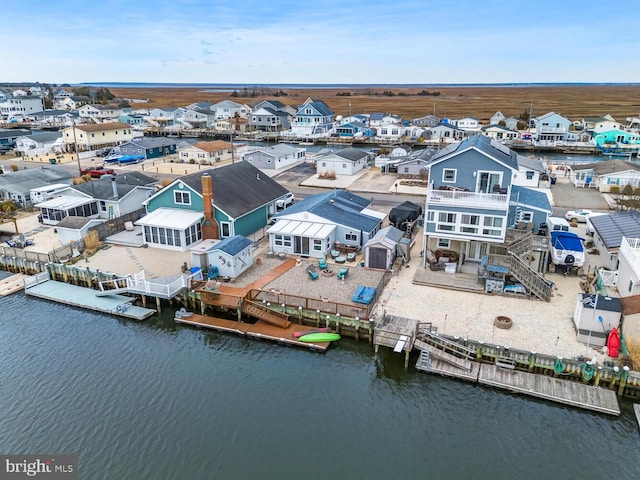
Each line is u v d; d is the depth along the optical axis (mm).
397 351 26188
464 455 21156
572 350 26828
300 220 42312
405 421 23203
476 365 26500
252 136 125438
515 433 22391
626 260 31141
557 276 36406
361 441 21953
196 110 146500
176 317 32312
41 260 39094
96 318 32938
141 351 29094
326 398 24859
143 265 38969
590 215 47625
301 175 77375
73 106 187250
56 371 26969
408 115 174000
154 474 20125
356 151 83062
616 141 101625
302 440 21984
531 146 104938
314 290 34031
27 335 30656
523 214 39969
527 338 27984
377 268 37625
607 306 26547
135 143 90938
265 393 25219
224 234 42781
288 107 156250
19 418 23281
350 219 42906
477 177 36781
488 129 114875
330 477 19984
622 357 25938
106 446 21609
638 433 22297
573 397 23953
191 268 36781
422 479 19891
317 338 29422
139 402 24469
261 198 47062
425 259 37469
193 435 22250
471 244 38500
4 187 56094
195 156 86438
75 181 65000
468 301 32469
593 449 21484
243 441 21906
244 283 35375
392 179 73250
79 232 43031
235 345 29766
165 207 44688
